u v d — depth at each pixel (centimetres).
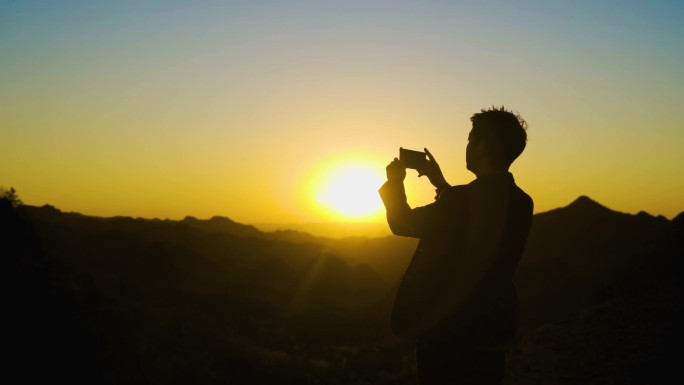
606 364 794
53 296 1537
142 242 12106
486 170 247
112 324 1953
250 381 1948
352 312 7919
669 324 898
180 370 1864
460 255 233
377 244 16912
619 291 1614
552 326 1088
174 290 6906
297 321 6438
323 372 2083
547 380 795
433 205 243
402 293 242
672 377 701
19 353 1245
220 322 4275
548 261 8781
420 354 241
